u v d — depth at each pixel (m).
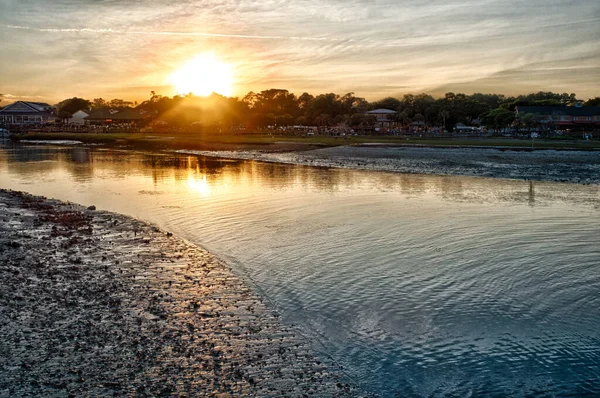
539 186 43.28
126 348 12.91
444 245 23.28
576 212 31.06
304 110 190.50
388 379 12.08
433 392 11.58
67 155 80.50
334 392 11.43
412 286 18.02
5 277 18.02
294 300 16.78
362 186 43.44
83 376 11.41
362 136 118.06
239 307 16.08
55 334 13.51
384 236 24.95
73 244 23.06
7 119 173.88
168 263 20.47
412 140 101.12
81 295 16.58
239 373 11.98
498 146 81.38
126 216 29.67
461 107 157.50
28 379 11.16
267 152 83.88
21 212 30.31
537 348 13.52
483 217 29.58
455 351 13.41
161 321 14.75
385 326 14.85
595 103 159.75
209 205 33.72
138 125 167.12
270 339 13.91
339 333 14.40
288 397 11.13
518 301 16.59
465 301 16.64
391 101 182.75
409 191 40.34
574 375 12.23
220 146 97.88
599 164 57.50
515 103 155.12
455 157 67.50
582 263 20.39
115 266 19.92
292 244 23.55
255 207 32.91
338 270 19.78
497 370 12.49
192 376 11.72
